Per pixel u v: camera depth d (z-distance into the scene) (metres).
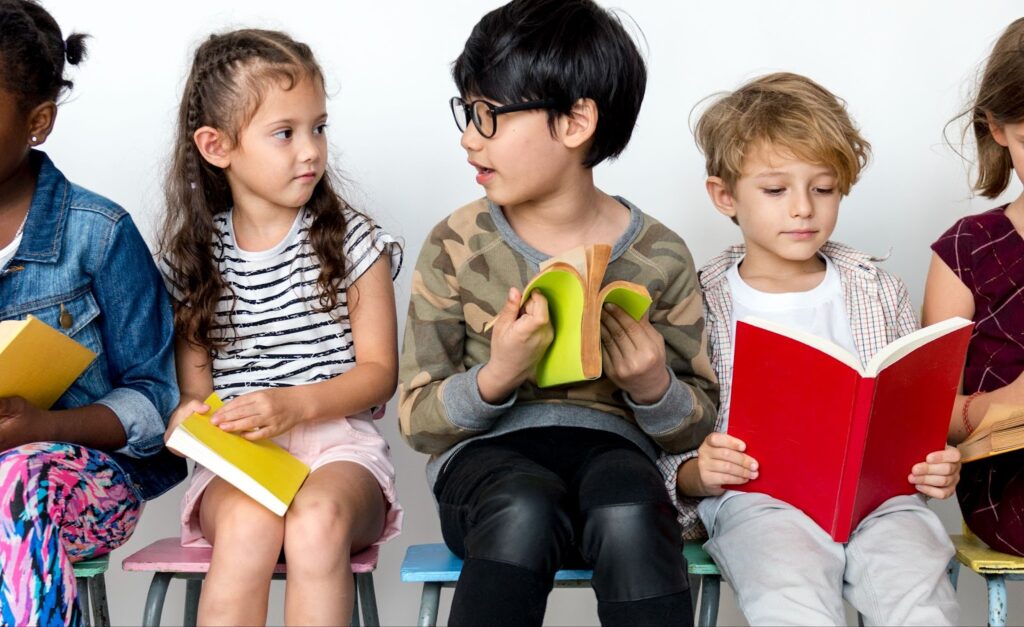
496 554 1.12
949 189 1.85
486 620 1.10
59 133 1.80
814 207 1.47
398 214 1.84
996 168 1.55
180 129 1.49
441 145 1.83
